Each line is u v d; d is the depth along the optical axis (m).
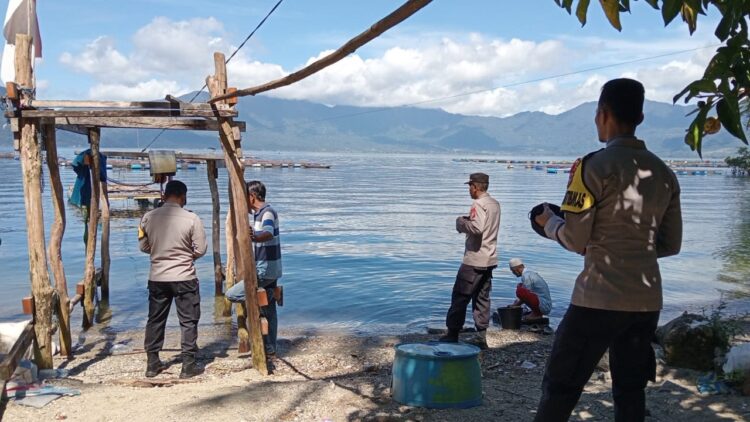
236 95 5.68
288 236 22.52
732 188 61.47
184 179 56.28
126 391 5.98
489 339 8.98
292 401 5.46
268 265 7.71
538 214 3.65
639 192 3.26
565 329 3.44
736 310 11.91
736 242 22.67
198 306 7.12
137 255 17.61
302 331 10.30
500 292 13.48
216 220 12.80
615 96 3.38
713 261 18.30
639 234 3.28
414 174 85.44
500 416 5.07
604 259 3.29
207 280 14.29
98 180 10.32
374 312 11.72
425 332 10.22
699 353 6.21
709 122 2.68
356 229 24.81
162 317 7.11
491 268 7.98
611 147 3.36
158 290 7.00
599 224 3.30
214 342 9.25
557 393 3.48
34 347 6.69
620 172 3.26
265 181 60.19
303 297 12.84
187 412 5.20
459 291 7.96
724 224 29.27
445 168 114.00
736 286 14.59
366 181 64.88
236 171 6.86
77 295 9.68
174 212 6.96
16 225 24.02
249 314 7.12
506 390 5.89
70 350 7.91
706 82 2.57
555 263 17.38
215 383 6.57
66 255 17.47
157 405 5.40
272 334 7.96
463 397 5.27
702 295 13.59
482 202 7.80
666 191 3.35
